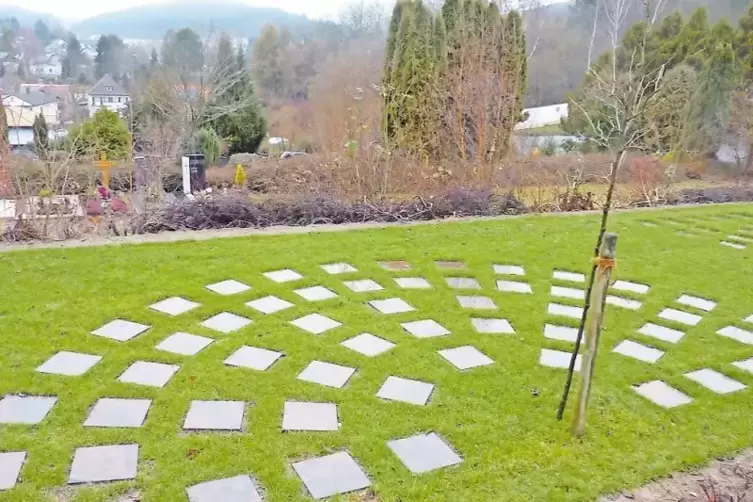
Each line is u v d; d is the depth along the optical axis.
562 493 2.49
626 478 2.61
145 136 14.77
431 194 9.12
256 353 3.71
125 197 9.76
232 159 18.20
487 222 8.08
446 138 11.01
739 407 3.30
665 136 13.31
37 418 2.88
